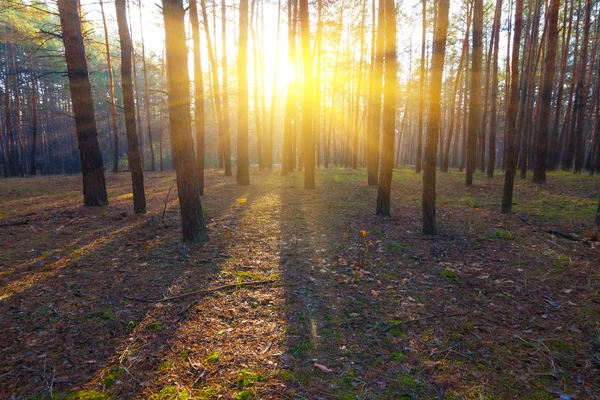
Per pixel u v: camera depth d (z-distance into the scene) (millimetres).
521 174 15008
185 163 5664
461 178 15945
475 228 6770
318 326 3336
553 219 7098
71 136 40906
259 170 21797
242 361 2818
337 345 3041
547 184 12266
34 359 2877
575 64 20125
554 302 3783
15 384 2588
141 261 5059
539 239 5910
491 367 2756
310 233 6500
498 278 4441
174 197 11031
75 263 5000
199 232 5875
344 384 2559
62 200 10539
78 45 8789
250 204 9430
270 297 3912
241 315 3535
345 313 3586
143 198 8414
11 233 6539
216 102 17703
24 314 3586
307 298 3900
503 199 7891
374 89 12141
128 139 8156
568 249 5336
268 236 6297
